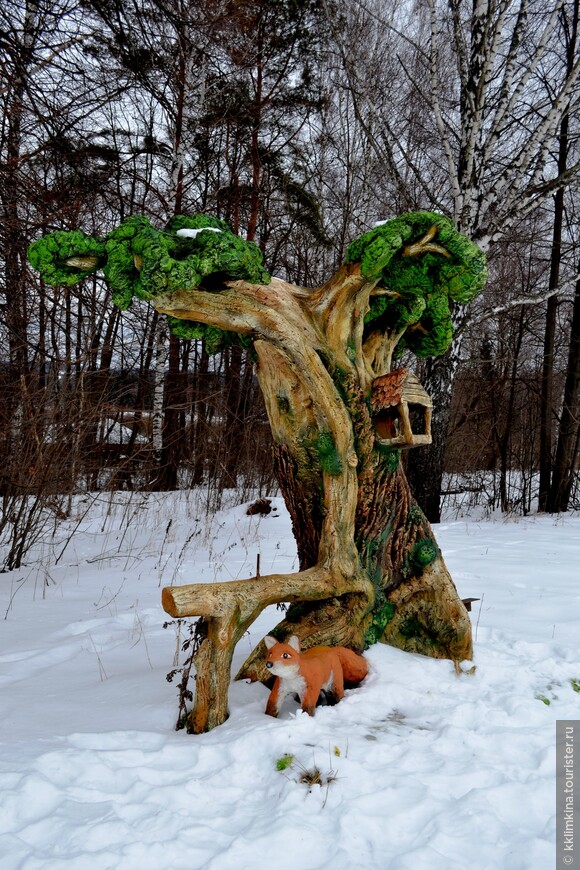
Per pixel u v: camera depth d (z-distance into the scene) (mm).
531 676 4059
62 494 8898
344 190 17750
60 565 8375
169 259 3363
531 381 17266
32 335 11523
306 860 2297
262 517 11758
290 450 4125
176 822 2492
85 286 13117
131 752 3021
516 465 17906
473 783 2816
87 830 2408
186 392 16125
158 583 7371
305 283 17281
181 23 10172
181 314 3783
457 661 4223
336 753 2979
